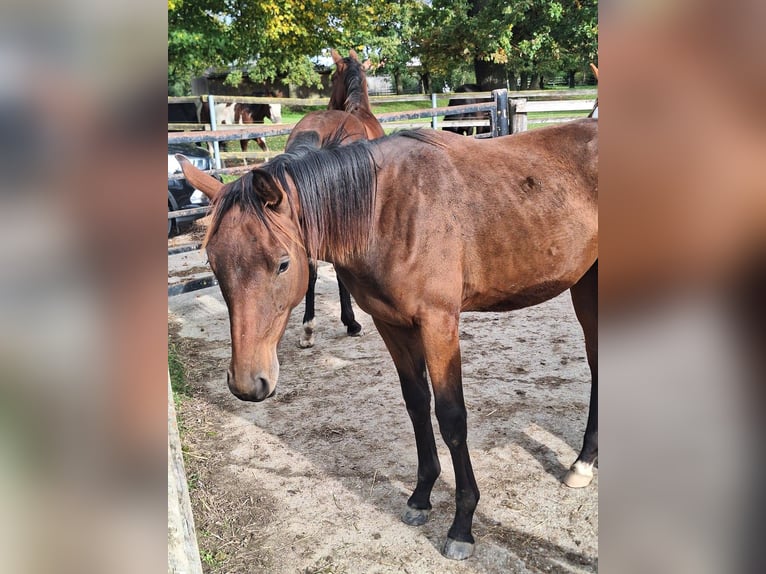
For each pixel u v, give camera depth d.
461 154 2.11
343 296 4.24
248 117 13.27
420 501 2.27
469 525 2.09
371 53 15.20
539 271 2.14
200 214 6.91
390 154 2.02
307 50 13.20
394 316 2.02
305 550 2.17
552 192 2.11
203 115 11.84
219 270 1.65
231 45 12.18
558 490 2.41
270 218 1.66
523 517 2.26
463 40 13.07
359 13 13.23
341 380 3.61
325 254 1.96
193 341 4.43
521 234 2.06
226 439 3.00
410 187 1.95
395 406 3.23
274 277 1.66
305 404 3.32
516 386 3.31
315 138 2.41
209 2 11.47
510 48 12.88
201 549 2.18
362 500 2.44
